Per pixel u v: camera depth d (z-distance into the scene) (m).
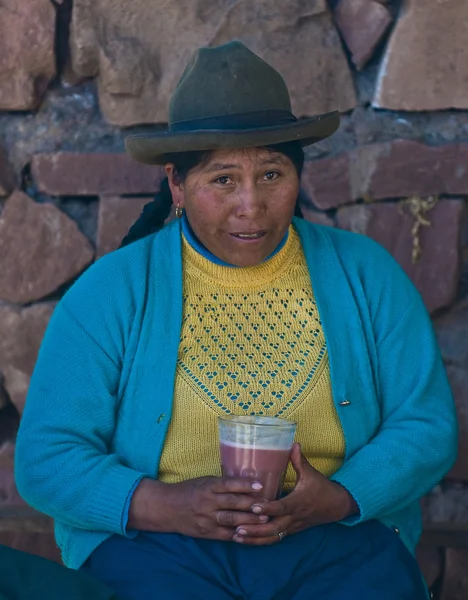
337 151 3.37
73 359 2.38
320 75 3.37
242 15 3.35
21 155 3.39
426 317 2.56
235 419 2.23
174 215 3.37
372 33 3.35
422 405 2.46
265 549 2.25
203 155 2.29
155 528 2.26
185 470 2.38
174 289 2.44
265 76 2.34
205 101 2.31
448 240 3.34
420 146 3.32
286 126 2.24
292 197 2.34
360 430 2.42
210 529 2.19
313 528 2.30
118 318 2.41
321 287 2.48
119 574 2.24
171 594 2.16
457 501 3.35
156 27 3.36
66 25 3.39
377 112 3.38
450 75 3.33
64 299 2.47
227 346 2.40
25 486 2.34
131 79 3.36
